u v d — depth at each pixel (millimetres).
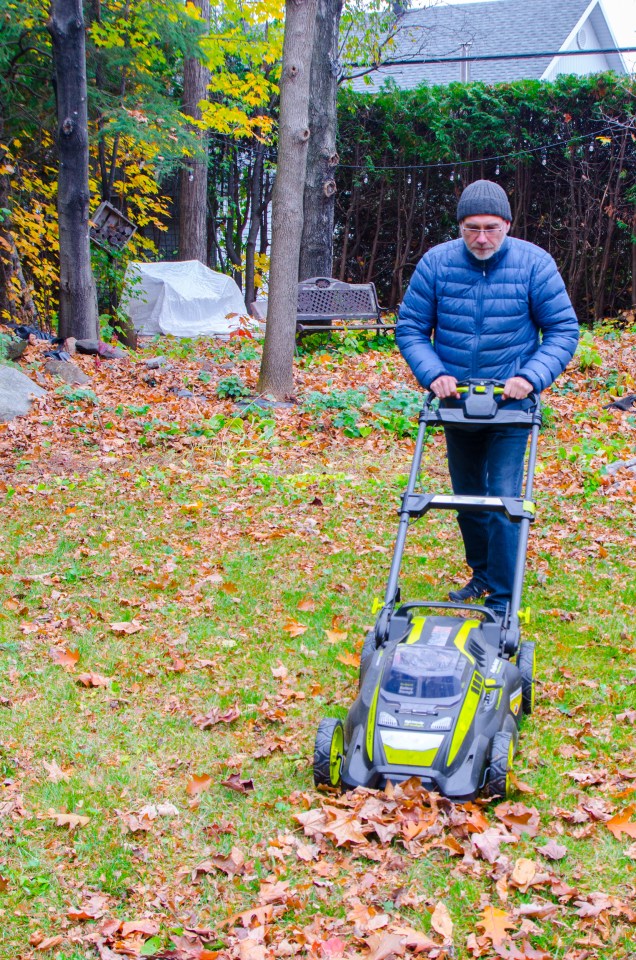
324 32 16078
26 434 10461
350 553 7090
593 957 3066
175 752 4500
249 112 26328
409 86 29141
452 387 5125
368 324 15609
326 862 3598
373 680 4086
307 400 11305
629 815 3783
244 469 9336
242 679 5227
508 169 21844
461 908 3318
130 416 11125
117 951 3193
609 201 20766
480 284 5316
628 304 21125
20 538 7500
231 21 22953
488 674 4070
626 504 7926
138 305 20734
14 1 14969
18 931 3324
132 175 21406
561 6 31172
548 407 10875
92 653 5582
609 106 20438
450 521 7797
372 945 3123
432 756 3713
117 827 3896
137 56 17203
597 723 4590
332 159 16406
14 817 3977
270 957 3121
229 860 3631
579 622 5746
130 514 8047
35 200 18828
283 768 4301
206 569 6848
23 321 17547
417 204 23062
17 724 4754
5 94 15969
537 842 3656
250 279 27250
